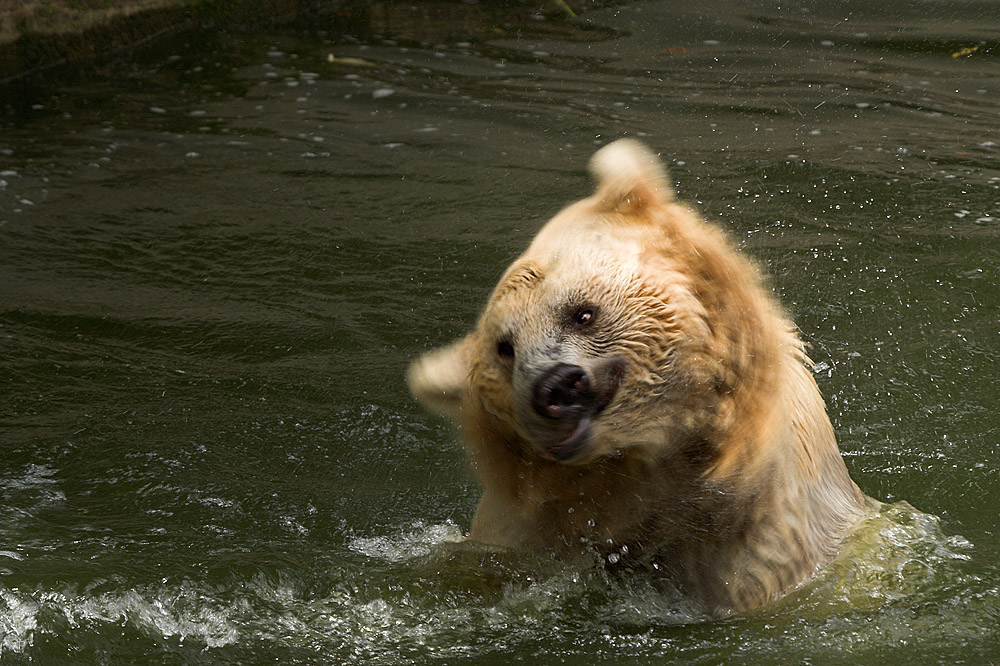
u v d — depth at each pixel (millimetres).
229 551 8508
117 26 24031
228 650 7070
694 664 6891
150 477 9836
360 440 10633
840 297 13141
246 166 18000
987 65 22406
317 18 26500
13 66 22578
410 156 18328
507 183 16984
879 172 16906
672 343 6742
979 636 7082
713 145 18312
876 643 7027
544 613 7512
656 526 7410
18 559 8117
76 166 18047
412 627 7410
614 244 6867
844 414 11000
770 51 23719
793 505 7617
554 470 7172
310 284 13938
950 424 10734
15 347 12336
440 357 7398
